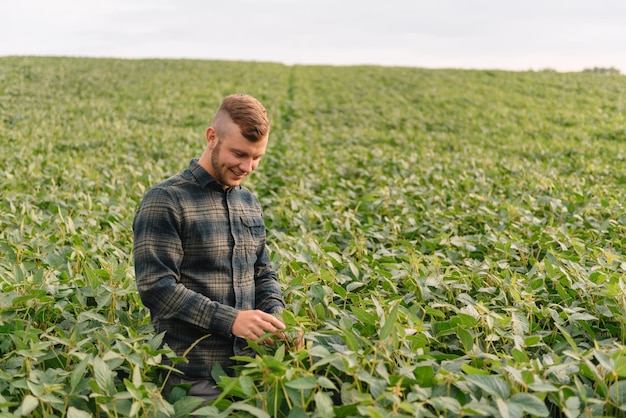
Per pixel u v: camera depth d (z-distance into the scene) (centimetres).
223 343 248
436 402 198
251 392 204
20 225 488
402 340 238
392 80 2833
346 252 461
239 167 237
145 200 240
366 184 872
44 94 2080
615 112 2053
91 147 1182
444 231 549
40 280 312
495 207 651
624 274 364
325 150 1288
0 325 271
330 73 3078
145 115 1811
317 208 606
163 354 246
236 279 253
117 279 323
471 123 1880
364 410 188
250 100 235
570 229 532
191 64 3191
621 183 937
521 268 425
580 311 328
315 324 288
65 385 231
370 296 349
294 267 379
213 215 246
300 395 210
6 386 227
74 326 270
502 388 198
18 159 928
